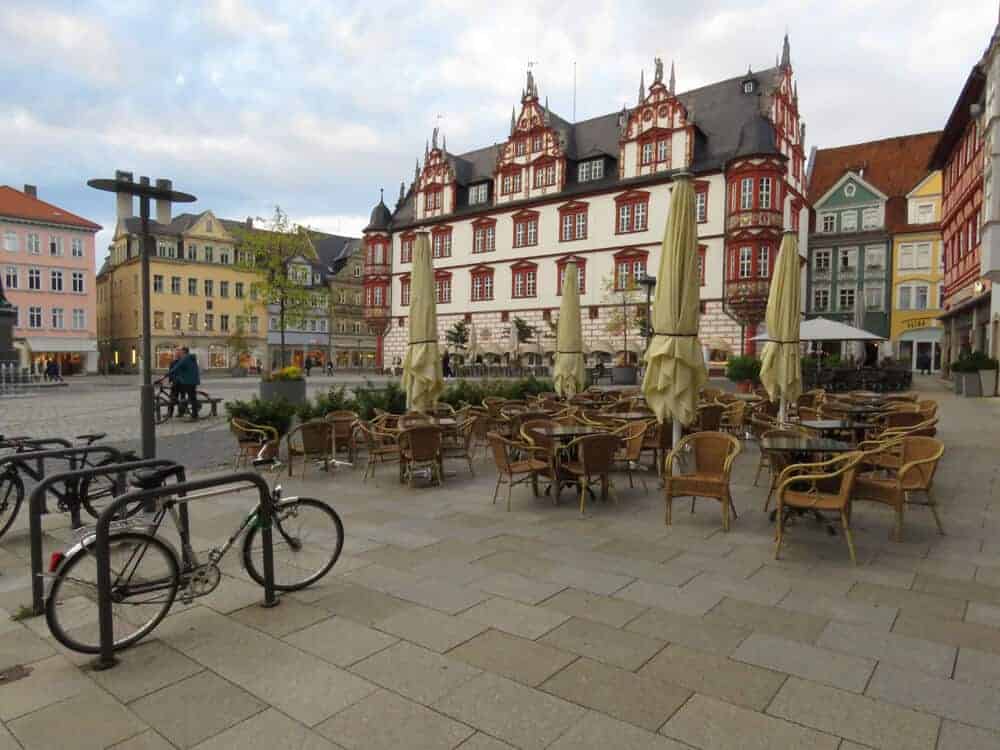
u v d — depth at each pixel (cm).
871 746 329
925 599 517
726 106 4525
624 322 4303
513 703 371
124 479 747
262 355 7488
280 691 388
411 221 5928
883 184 5706
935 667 407
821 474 612
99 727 355
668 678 396
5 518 707
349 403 1359
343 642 448
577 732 343
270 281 2931
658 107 4472
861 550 639
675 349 888
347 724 354
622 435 945
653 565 600
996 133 2172
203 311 7100
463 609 502
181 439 1461
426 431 920
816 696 375
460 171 5741
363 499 867
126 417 1941
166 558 466
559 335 1683
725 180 4131
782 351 1250
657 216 4453
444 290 5647
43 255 6225
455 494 897
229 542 504
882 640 445
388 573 583
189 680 402
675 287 890
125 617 449
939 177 5366
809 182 6019
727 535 693
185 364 1814
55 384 3700
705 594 529
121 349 7338
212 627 474
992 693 377
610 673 403
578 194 4800
